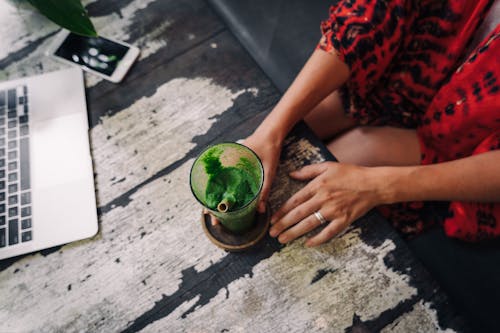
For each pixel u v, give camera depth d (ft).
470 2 2.16
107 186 2.37
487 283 2.51
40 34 2.77
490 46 2.08
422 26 2.37
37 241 2.24
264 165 2.30
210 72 2.63
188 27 2.77
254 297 2.14
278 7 3.19
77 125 2.51
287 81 3.02
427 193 2.27
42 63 2.69
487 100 2.16
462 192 2.24
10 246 2.23
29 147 2.45
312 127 2.82
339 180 2.27
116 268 2.21
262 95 2.56
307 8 3.22
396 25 2.29
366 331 2.07
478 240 2.55
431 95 2.56
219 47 2.70
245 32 3.12
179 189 2.35
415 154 2.69
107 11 2.83
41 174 2.39
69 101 2.56
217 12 2.85
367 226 2.24
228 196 1.93
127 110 2.56
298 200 2.27
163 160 2.43
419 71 2.50
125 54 2.69
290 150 2.40
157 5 2.83
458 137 2.46
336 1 3.29
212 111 2.53
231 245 2.19
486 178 2.19
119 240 2.26
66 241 2.25
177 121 2.52
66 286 2.18
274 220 2.27
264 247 2.23
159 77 2.64
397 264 2.16
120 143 2.47
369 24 2.26
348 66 2.36
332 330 2.08
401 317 2.09
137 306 2.14
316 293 2.14
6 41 2.76
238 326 2.10
